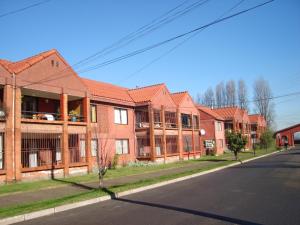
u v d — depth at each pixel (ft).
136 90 118.93
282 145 274.36
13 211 35.88
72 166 75.10
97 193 47.06
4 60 75.97
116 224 29.81
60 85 74.64
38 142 74.64
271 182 54.54
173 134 124.57
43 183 61.41
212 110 194.08
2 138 62.80
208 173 78.33
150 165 100.58
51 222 32.65
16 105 64.34
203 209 34.73
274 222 28.53
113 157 95.61
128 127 106.01
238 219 29.86
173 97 136.67
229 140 119.24
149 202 41.04
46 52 73.20
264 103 256.73
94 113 92.79
